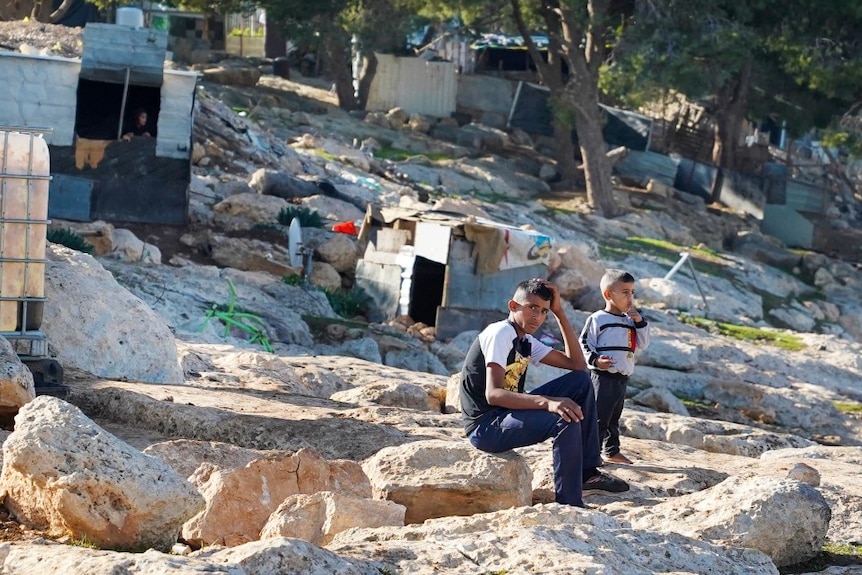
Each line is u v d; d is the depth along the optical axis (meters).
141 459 6.06
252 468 7.09
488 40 66.00
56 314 11.98
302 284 26.34
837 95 46.19
